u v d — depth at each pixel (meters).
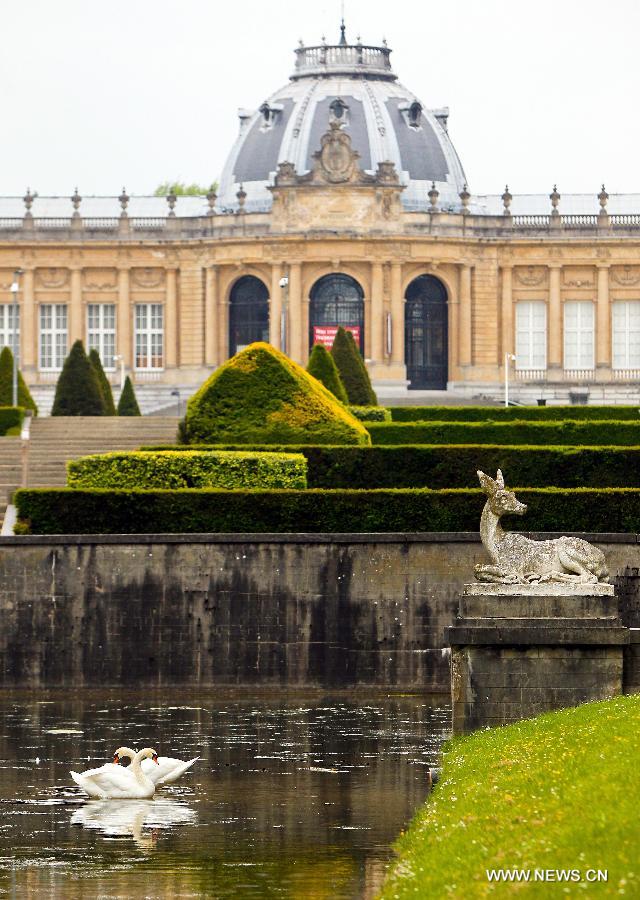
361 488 98.06
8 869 50.72
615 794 43.03
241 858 51.72
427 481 98.31
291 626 85.19
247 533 86.25
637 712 53.38
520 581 63.44
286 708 79.81
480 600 63.41
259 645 85.19
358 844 53.31
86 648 85.25
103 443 117.56
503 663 63.28
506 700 63.28
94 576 85.38
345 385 146.50
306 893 48.00
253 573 85.38
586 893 37.34
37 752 68.31
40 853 52.50
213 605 85.25
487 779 50.53
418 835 47.72
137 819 56.69
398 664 85.12
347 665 85.19
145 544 85.44
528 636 62.94
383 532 86.62
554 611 63.16
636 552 84.56
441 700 82.19
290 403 108.12
